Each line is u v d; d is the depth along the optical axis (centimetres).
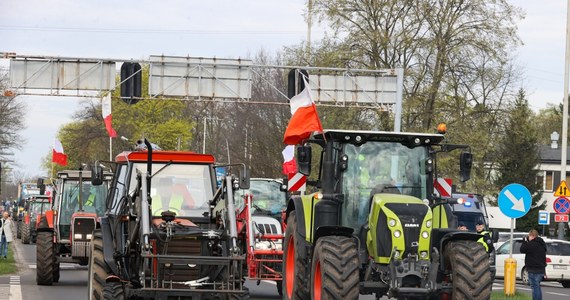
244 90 4847
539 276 2950
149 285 1778
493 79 6306
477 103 6425
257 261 2797
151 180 1967
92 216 3309
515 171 8956
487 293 1839
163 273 1784
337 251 1891
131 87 4684
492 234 3481
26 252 6200
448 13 6341
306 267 2136
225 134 7606
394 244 1897
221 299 1827
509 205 3136
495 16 6322
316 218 2086
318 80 4962
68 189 3756
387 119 6203
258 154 7131
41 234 3256
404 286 1900
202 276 1812
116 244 1916
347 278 1861
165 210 1952
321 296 1875
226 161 7544
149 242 1773
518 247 4956
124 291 1802
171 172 1977
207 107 9300
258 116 7169
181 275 1805
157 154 1975
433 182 2089
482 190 6306
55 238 3350
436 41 6272
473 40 6275
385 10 6356
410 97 6209
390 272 1900
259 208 3222
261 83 7262
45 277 3216
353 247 1908
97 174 2194
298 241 2150
